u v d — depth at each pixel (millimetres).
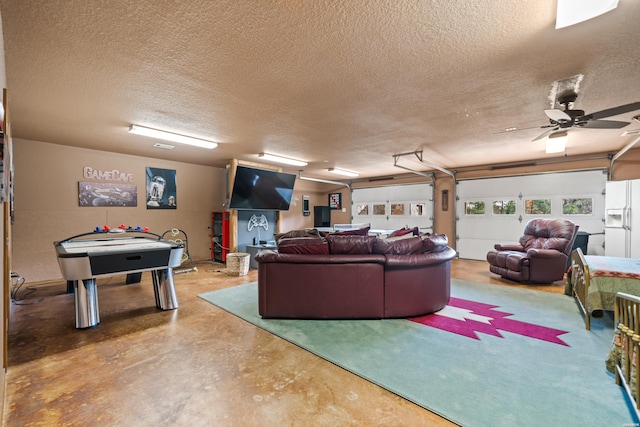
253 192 6512
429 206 7832
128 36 1908
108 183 5402
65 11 1652
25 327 2879
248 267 5543
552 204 6055
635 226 4742
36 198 4664
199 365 2172
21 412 1663
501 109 3232
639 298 1595
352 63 2250
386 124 3777
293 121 3648
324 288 3055
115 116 3443
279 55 2139
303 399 1777
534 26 1783
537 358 2264
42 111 3256
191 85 2629
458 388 1878
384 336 2670
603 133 4215
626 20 1715
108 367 2143
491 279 5027
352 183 9570
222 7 1631
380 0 1565
